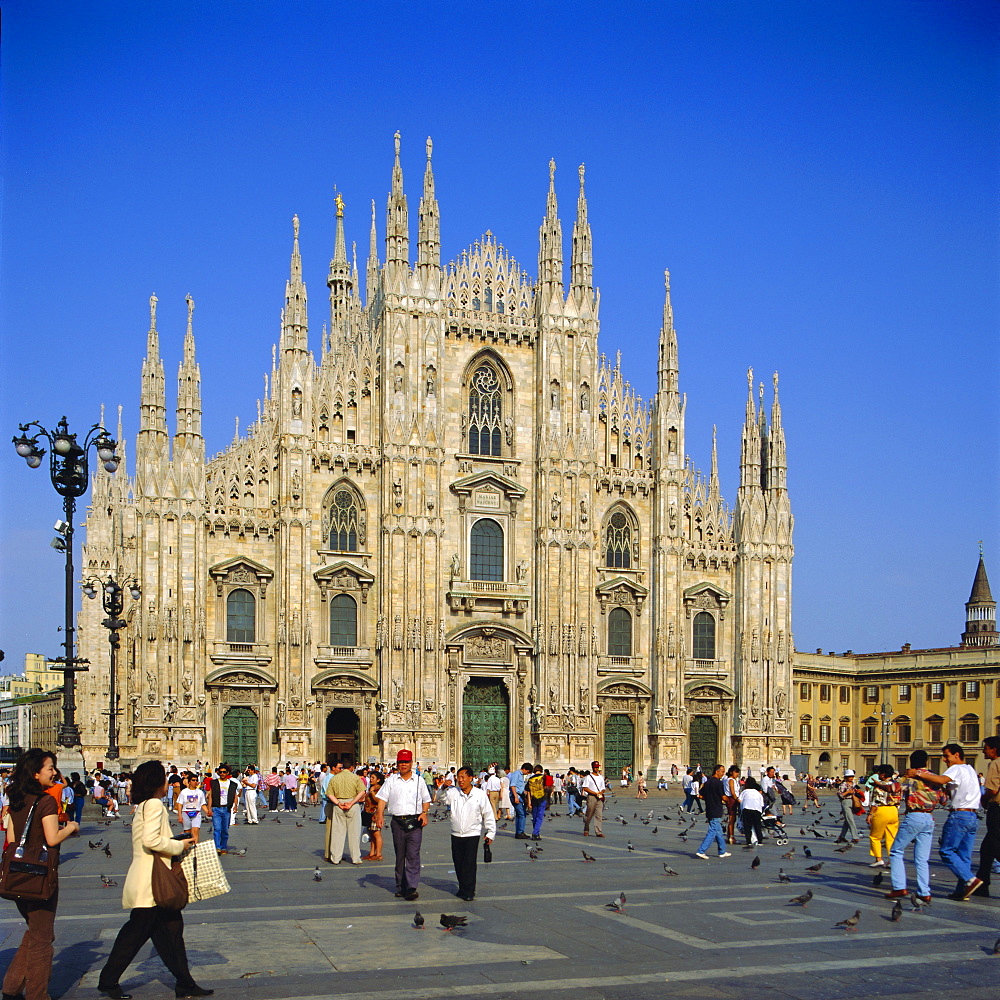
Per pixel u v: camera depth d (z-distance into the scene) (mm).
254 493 92688
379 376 96188
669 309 104750
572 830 55344
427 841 47344
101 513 111125
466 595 95500
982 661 142375
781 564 105375
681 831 54625
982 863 30219
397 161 96750
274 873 35469
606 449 102812
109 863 39312
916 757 30547
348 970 20828
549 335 99812
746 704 102812
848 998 19062
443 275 98250
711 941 23672
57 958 21984
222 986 19672
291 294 93438
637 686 100375
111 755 75000
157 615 87562
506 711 97688
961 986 19953
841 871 36438
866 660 154250
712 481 105812
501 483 97812
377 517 94938
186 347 90625
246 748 90438
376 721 93125
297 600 91250
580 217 102000
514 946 22969
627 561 102812
